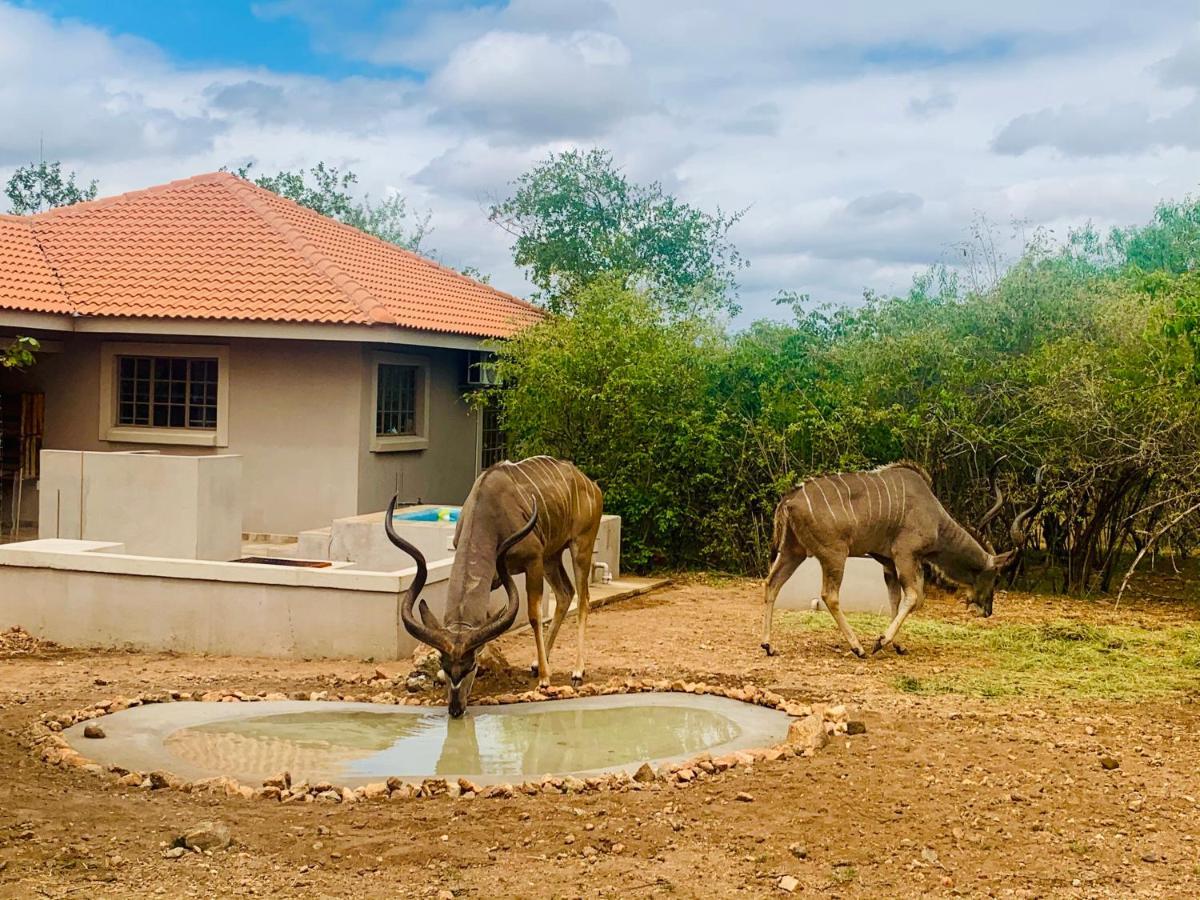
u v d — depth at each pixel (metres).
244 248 17.19
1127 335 15.05
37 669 9.77
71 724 7.89
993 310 16.06
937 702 8.81
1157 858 5.59
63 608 10.80
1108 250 27.88
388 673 9.59
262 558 13.33
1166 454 13.63
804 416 15.59
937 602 13.80
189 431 16.42
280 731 7.83
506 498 8.90
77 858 5.37
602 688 9.06
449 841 5.71
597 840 5.73
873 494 10.83
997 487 12.60
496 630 8.20
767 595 10.89
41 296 15.77
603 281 17.14
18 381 16.89
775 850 5.64
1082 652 10.88
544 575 10.03
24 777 6.63
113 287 16.25
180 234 17.67
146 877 5.18
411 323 15.93
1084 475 14.02
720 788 6.55
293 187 35.47
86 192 35.62
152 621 10.62
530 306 22.39
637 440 16.30
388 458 16.72
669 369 16.11
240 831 5.81
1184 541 15.74
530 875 5.30
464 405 19.00
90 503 13.21
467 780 6.58
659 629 12.02
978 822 6.05
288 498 16.14
